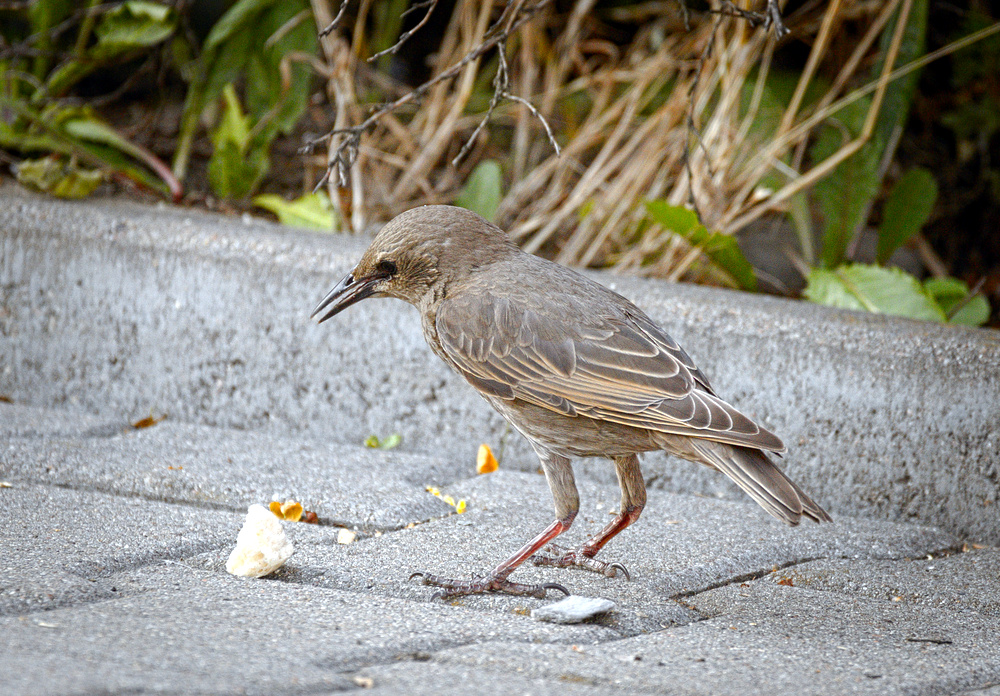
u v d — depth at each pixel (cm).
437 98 1451
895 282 1156
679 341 1012
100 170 1307
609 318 795
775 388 985
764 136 1331
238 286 1102
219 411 1120
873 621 725
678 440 739
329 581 746
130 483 921
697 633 683
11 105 1301
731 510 938
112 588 703
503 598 730
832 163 1224
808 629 703
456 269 823
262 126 1355
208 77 1381
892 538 882
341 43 1384
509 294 805
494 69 1563
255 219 1333
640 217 1302
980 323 1210
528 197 1413
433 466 1009
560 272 831
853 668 630
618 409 750
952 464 936
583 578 774
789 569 818
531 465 1048
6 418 1064
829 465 971
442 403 1065
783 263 1390
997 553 878
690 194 1004
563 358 776
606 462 1042
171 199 1340
